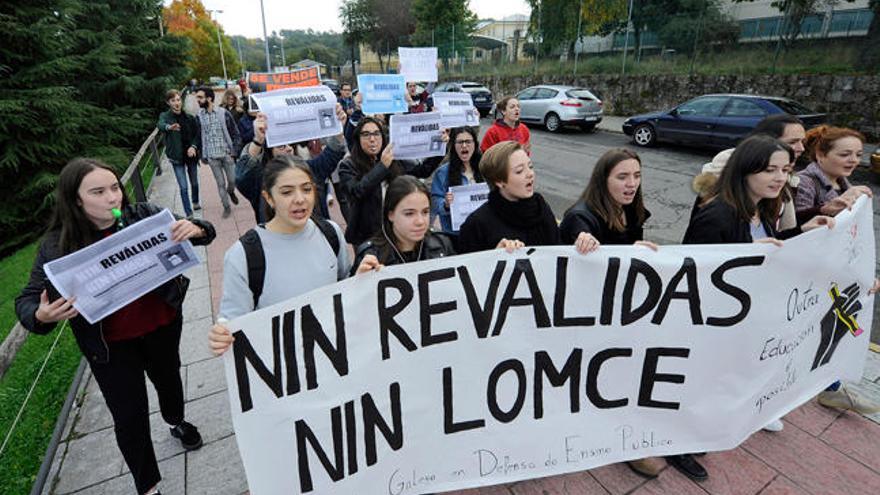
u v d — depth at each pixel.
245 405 1.70
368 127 3.52
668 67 16.72
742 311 2.16
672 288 2.10
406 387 1.91
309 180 1.81
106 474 2.45
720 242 2.21
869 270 2.45
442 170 3.71
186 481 2.38
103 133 11.13
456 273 1.92
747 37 15.60
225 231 6.12
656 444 2.20
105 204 1.83
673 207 7.16
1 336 4.68
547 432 2.09
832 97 12.31
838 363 2.51
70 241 1.83
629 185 2.29
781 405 2.36
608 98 18.05
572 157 10.95
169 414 2.47
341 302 1.78
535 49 21.69
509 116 5.04
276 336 1.70
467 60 25.88
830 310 2.37
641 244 2.06
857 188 2.46
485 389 2.01
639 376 2.15
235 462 2.50
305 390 1.76
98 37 12.71
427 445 1.97
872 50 12.10
